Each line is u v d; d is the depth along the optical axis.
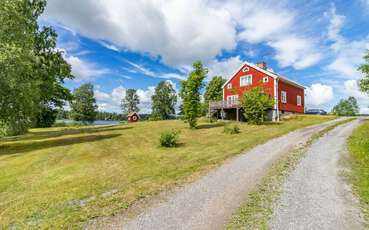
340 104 60.84
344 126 18.44
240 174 7.59
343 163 8.43
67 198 5.91
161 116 68.94
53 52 23.34
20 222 4.71
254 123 22.36
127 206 5.37
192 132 18.44
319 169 7.86
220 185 6.64
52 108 33.91
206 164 8.95
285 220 4.56
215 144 13.16
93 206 5.41
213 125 22.30
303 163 8.61
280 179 7.00
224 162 9.16
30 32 18.20
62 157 11.05
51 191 6.46
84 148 13.22
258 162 8.98
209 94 47.28
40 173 8.41
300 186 6.40
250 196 5.81
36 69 20.38
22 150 13.64
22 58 13.80
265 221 4.53
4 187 6.99
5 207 5.48
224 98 33.81
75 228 4.41
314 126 19.08
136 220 4.68
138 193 6.17
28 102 14.08
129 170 8.44
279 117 27.91
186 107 20.38
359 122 21.16
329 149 10.66
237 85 32.22
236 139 14.41
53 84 24.25
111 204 5.50
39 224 4.62
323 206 5.16
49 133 23.70
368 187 6.14
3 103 13.29
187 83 20.09
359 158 8.91
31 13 19.39
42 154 11.90
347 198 5.55
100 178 7.55
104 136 18.03
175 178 7.37
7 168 9.35
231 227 4.34
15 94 13.32
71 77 25.78
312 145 11.62
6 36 13.97
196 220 4.63
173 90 71.19
